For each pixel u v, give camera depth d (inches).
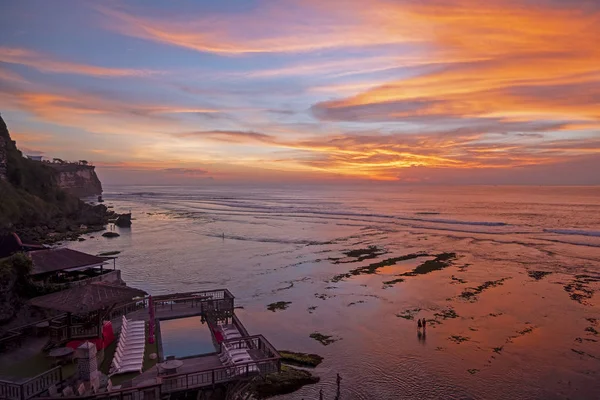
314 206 7775.6
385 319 1523.1
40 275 1258.6
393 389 1031.0
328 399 984.9
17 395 641.6
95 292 846.5
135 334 923.4
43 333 924.6
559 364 1156.5
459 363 1167.0
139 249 2957.7
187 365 794.2
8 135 4795.8
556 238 3422.7
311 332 1401.3
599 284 1973.4
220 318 1080.8
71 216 4500.5
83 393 644.7
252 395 993.5
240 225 4542.3
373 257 2674.7
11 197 3467.0
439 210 6633.9
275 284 2007.9
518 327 1433.3
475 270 2281.0
